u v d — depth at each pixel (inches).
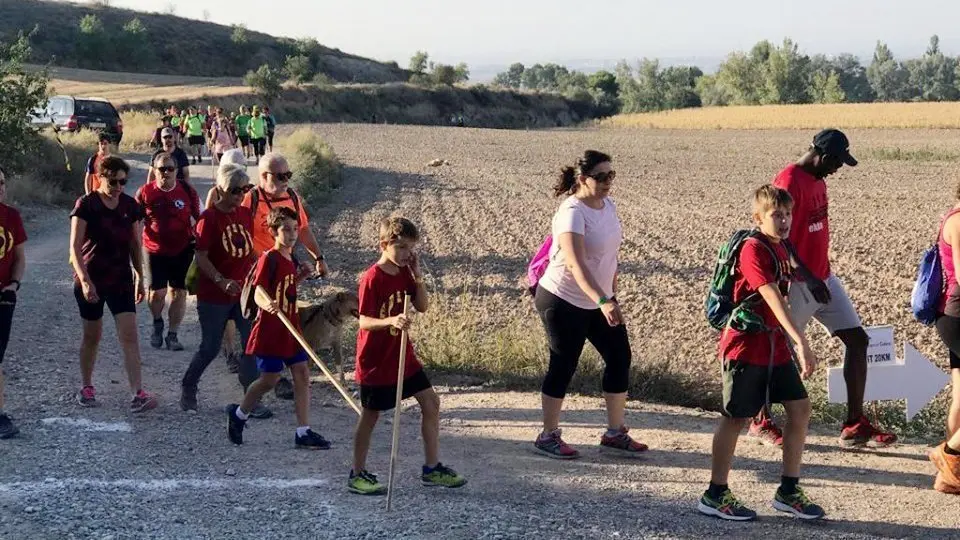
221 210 310.0
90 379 312.2
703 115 3444.9
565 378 271.9
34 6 4648.1
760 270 217.8
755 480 257.1
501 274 613.3
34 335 400.2
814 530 221.3
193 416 305.9
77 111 1309.1
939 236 257.1
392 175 1307.8
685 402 356.8
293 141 1330.0
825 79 5418.3
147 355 382.6
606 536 213.3
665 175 1414.9
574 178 268.2
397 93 4158.5
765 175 1412.4
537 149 1961.1
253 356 306.2
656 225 863.1
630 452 278.1
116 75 3806.6
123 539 204.7
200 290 308.3
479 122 4367.6
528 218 896.9
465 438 292.8
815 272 283.0
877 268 636.7
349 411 323.0
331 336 349.7
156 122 1715.1
